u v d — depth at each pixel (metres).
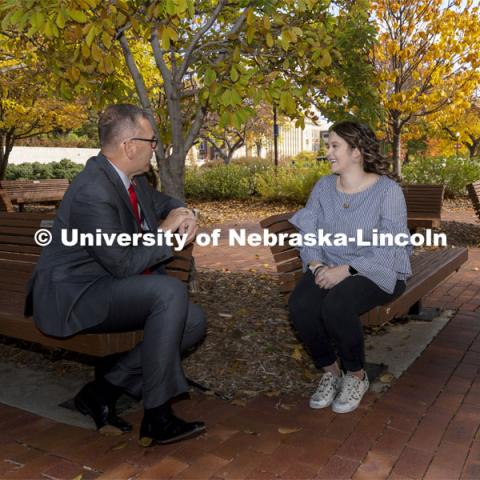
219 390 3.32
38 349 4.05
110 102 5.56
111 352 2.67
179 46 5.52
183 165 5.06
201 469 2.47
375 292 3.01
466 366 3.63
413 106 12.66
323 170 16.31
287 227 3.56
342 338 2.93
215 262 7.50
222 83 4.12
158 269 2.99
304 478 2.39
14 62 10.72
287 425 2.87
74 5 3.53
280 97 4.27
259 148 43.31
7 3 3.47
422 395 3.20
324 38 4.55
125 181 2.77
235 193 17.94
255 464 2.50
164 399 2.58
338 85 5.21
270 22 4.33
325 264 3.27
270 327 4.31
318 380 3.46
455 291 5.59
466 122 19.75
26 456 2.60
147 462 2.53
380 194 3.10
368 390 3.28
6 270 3.62
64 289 2.59
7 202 9.48
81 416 3.00
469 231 9.98
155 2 3.99
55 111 17.61
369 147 3.13
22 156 36.69
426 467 2.46
